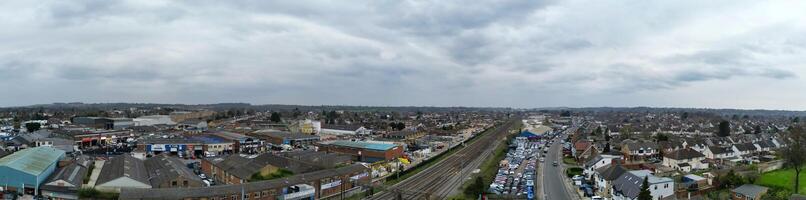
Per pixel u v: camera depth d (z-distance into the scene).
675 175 99.06
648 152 134.38
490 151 160.38
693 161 115.56
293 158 109.94
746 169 106.12
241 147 154.25
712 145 144.88
